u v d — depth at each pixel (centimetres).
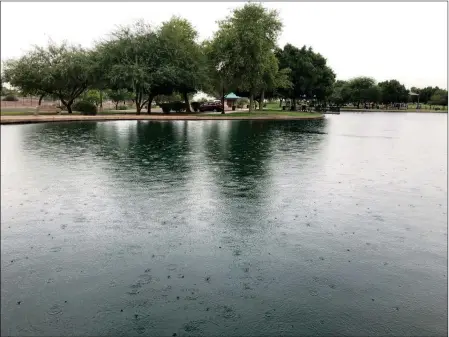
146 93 3925
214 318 387
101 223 638
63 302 414
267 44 3806
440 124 3406
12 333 366
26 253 526
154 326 375
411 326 377
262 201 771
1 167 1088
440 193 849
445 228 634
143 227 621
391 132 2508
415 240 583
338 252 537
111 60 3659
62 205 734
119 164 1145
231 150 1472
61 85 3859
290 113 4675
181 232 602
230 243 562
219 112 4716
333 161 1258
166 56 3759
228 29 3778
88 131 2197
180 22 4219
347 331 369
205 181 935
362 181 962
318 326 376
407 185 925
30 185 880
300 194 827
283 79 4675
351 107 8625
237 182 929
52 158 1245
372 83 8588
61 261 504
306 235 596
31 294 429
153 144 1623
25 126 2459
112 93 5897
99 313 396
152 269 483
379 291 438
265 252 534
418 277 471
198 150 1456
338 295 429
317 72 5741
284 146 1628
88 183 903
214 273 474
